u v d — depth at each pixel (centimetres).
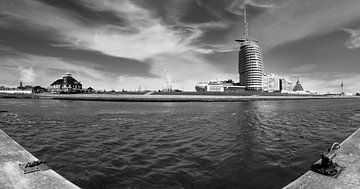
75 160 965
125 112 4256
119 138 1548
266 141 1401
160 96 12562
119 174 779
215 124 2419
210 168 843
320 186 383
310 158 973
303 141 1398
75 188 405
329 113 4112
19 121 2661
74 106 6362
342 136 1588
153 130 1958
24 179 438
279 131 1855
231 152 1105
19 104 7025
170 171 811
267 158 977
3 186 408
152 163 920
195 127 2170
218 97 13362
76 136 1627
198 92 15062
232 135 1662
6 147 679
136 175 768
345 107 6438
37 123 2477
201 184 682
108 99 11581
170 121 2753
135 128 2102
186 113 4112
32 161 548
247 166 858
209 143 1356
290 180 707
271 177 735
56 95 13238
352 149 591
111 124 2423
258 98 15288
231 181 704
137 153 1103
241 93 16288
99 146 1277
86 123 2509
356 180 400
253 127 2145
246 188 646
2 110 4441
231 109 5516
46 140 1459
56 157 1017
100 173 790
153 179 729
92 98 11806
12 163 532
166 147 1250
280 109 5528
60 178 445
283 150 1137
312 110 5100
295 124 2392
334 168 448
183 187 662
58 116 3347
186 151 1146
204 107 6488
